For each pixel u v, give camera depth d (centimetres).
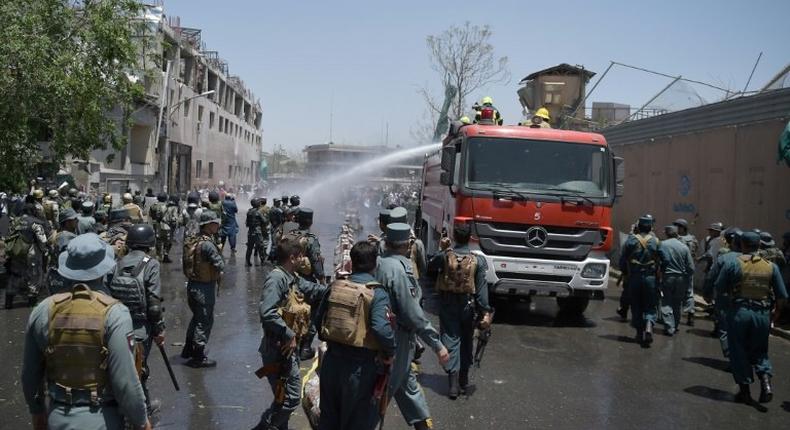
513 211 1054
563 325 1133
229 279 1497
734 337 731
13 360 784
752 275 720
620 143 1991
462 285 695
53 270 576
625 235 1889
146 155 3575
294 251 557
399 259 571
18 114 1328
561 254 1060
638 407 700
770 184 1238
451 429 613
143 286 569
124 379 333
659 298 1151
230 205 1858
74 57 1402
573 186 1080
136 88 1594
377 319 438
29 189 1580
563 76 3005
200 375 751
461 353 721
